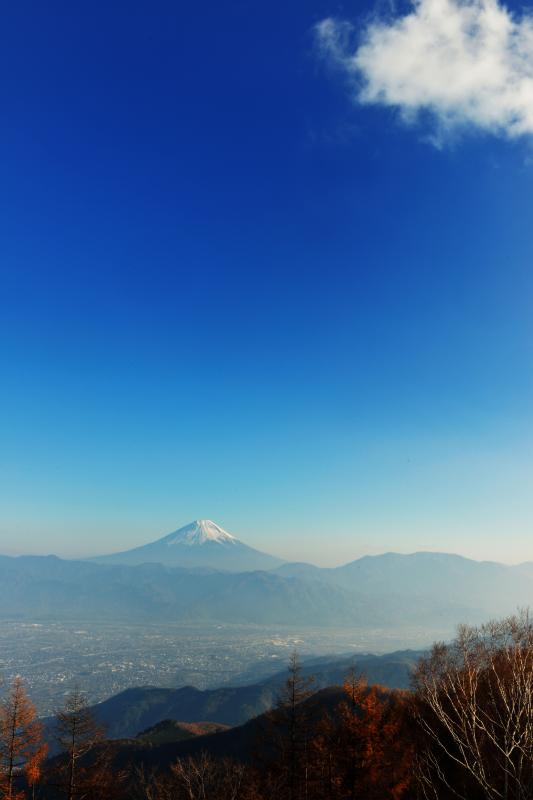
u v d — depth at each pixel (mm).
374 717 29656
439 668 22016
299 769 31625
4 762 32625
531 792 9391
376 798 26938
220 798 24625
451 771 18984
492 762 12750
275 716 33688
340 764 29781
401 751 26688
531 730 9945
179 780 26156
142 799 27609
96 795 33906
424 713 22969
